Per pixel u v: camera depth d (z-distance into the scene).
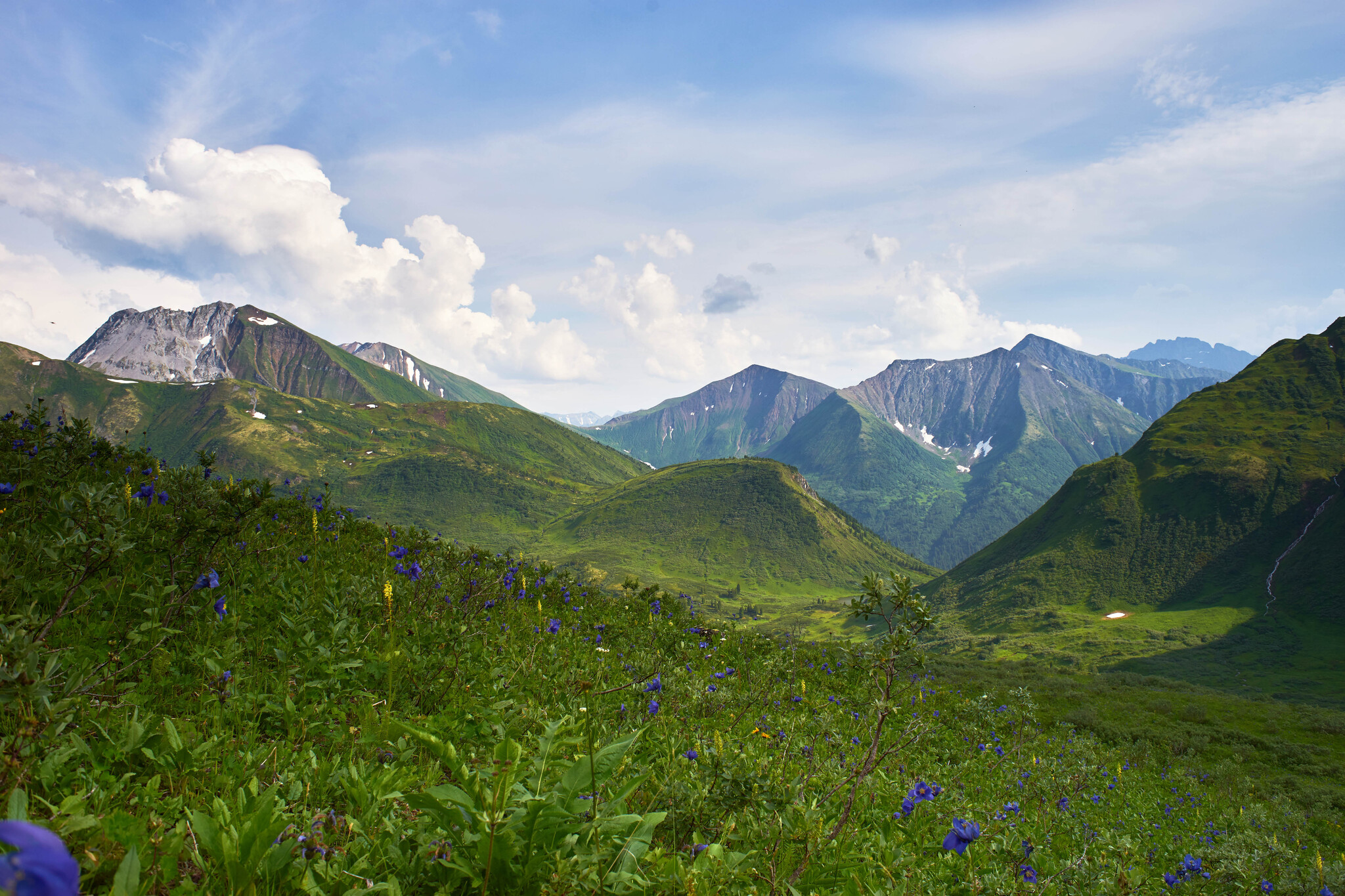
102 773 3.66
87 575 4.52
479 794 3.29
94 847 2.97
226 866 2.95
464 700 6.46
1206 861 8.70
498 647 8.53
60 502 4.63
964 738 12.59
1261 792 33.16
